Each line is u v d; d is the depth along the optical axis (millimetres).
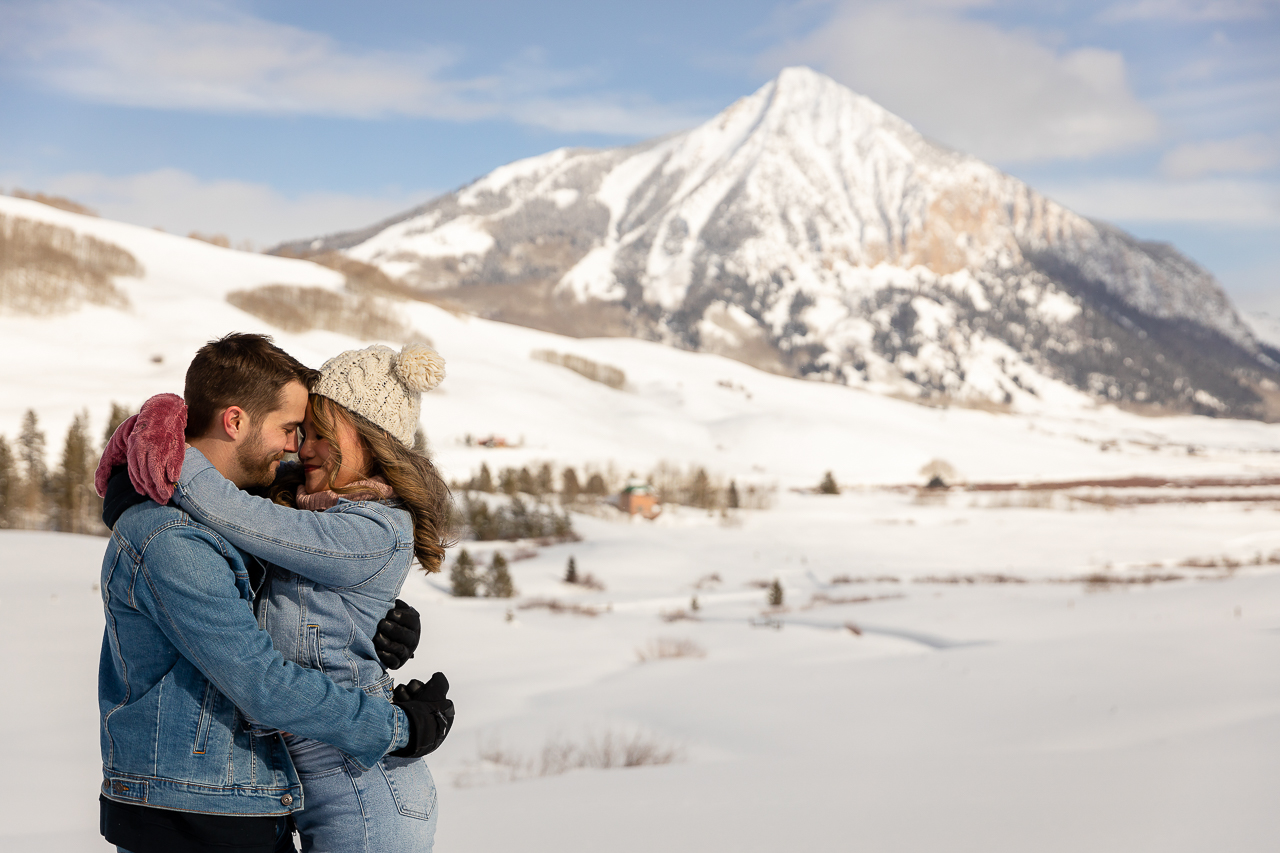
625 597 57688
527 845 5320
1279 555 80125
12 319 175250
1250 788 6562
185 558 2035
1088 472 198250
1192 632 28281
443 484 2580
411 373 2416
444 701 2422
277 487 2568
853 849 5082
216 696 2154
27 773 12086
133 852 2113
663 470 133500
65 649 23250
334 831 2287
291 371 2359
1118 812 5836
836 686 24203
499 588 54844
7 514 75688
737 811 6301
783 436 194750
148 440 2061
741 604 54312
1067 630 33781
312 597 2260
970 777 7574
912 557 81438
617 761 16547
